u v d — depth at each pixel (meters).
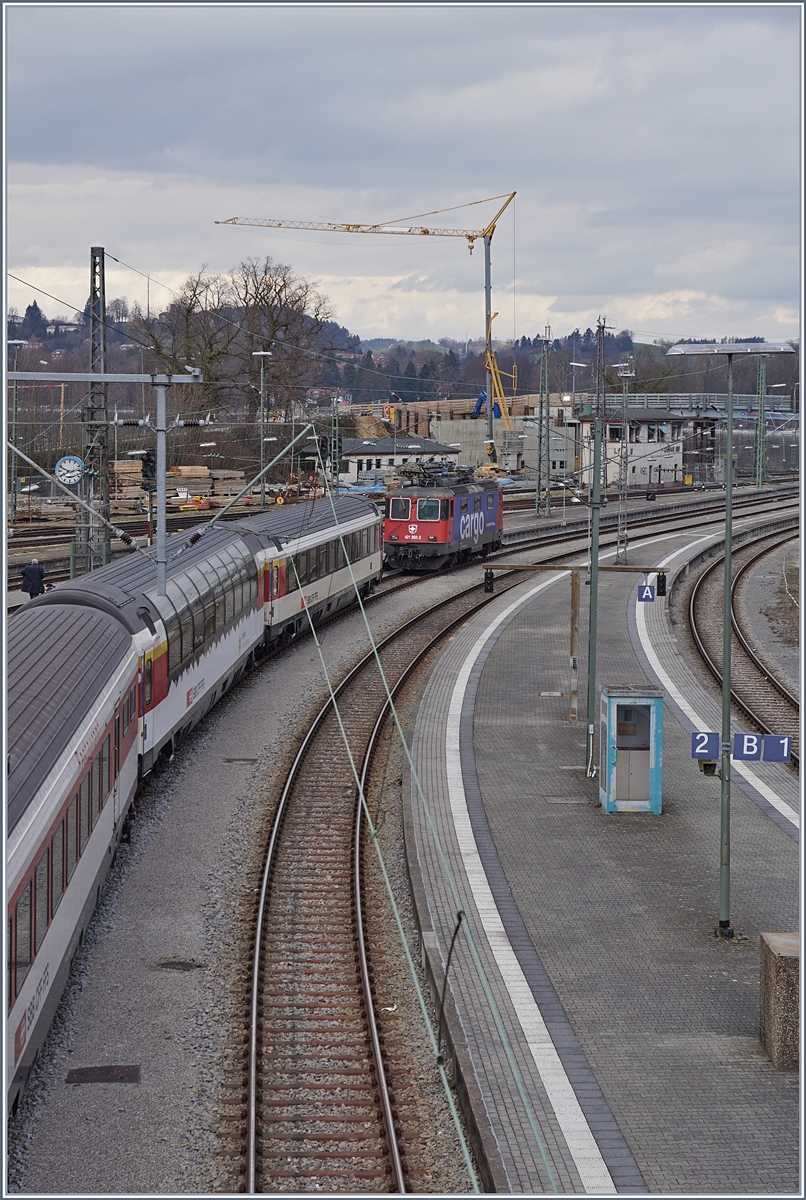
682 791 22.91
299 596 36.12
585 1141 11.63
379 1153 11.67
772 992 13.18
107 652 18.58
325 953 16.08
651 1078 12.81
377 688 31.02
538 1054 13.24
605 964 15.52
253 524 35.28
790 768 24.61
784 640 40.00
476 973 15.18
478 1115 11.82
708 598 47.84
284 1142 11.77
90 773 15.50
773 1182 11.03
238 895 17.84
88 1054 13.24
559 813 21.45
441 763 24.38
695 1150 11.52
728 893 16.42
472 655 34.62
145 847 19.50
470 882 18.20
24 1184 10.96
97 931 16.34
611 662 33.81
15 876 11.44
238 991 14.86
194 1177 11.17
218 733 26.58
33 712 14.45
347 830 20.78
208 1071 12.99
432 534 50.91
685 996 14.70
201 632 25.72
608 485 93.00
